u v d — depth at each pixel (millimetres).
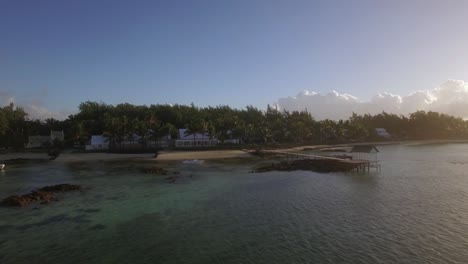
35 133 155000
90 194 48438
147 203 42500
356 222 33000
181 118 161875
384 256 24875
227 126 147750
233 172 70062
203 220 34781
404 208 37844
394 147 149250
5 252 27156
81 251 27094
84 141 134500
